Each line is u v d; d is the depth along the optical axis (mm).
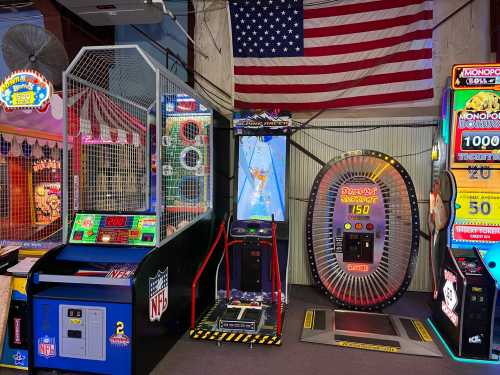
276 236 4070
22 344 2803
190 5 5090
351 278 3955
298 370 2822
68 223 3154
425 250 4605
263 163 4262
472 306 2955
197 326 3385
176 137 3613
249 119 4277
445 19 4391
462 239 3234
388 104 4371
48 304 2641
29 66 3729
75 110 3383
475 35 4344
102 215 3016
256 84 4637
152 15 4480
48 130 4152
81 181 3424
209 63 5059
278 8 4555
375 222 3910
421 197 4598
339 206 3998
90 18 4570
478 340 2967
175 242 3197
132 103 4164
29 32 3689
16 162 4137
